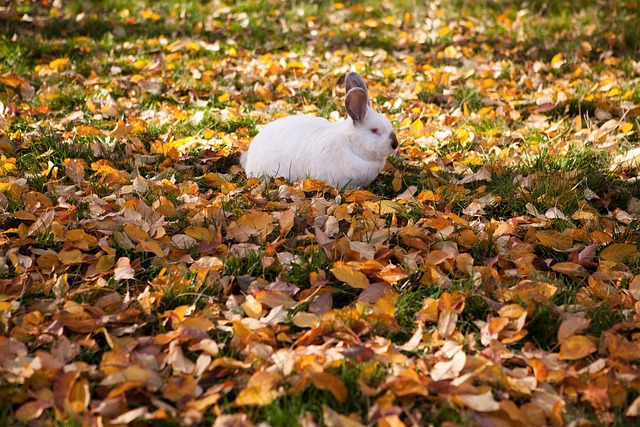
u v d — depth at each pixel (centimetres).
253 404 226
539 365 240
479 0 948
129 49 724
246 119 537
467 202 385
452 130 512
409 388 227
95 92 589
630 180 419
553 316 276
